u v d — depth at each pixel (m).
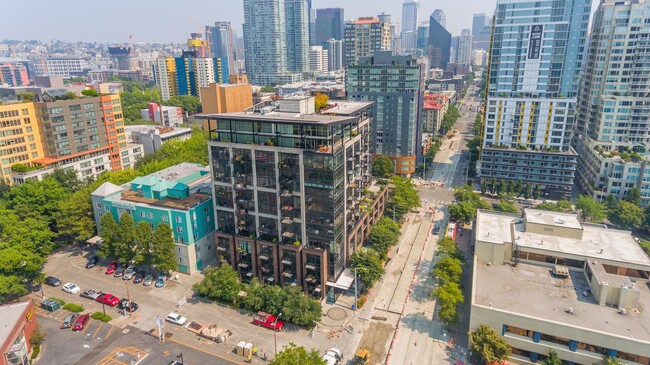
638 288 81.50
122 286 108.88
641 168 153.38
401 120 191.75
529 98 168.50
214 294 99.00
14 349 77.00
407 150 194.88
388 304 101.25
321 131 93.94
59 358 83.25
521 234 106.44
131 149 195.12
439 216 155.12
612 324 77.12
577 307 82.62
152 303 101.62
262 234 105.56
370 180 147.50
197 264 115.31
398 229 128.38
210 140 105.88
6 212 123.62
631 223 139.12
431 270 116.44
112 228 112.94
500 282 92.12
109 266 116.81
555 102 165.12
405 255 125.31
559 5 154.12
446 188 187.25
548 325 76.94
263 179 101.38
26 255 102.56
